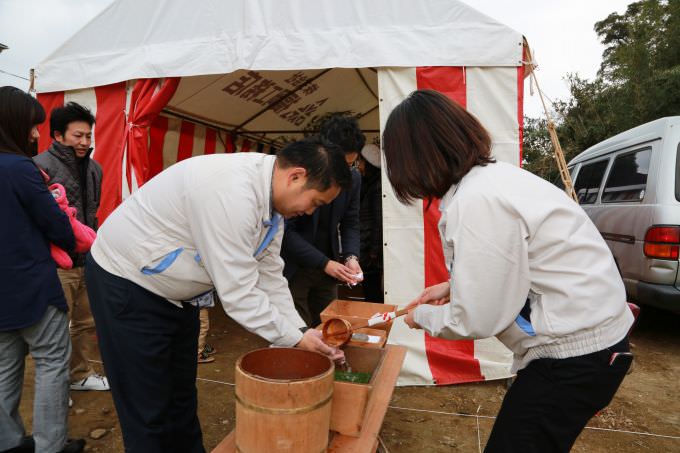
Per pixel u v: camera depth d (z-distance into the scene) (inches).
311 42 123.3
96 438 95.7
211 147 229.9
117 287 60.8
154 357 62.7
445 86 121.0
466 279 46.6
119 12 143.7
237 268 54.4
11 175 71.4
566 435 49.8
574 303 46.6
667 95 576.7
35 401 78.3
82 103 149.6
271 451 44.4
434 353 126.6
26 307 73.5
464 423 107.7
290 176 56.2
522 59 119.1
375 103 230.1
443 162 50.6
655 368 147.4
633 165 174.2
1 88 74.9
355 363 70.4
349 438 56.1
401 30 121.3
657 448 100.6
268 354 53.9
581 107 692.1
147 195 60.5
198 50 131.3
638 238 157.1
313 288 109.6
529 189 48.6
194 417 76.4
